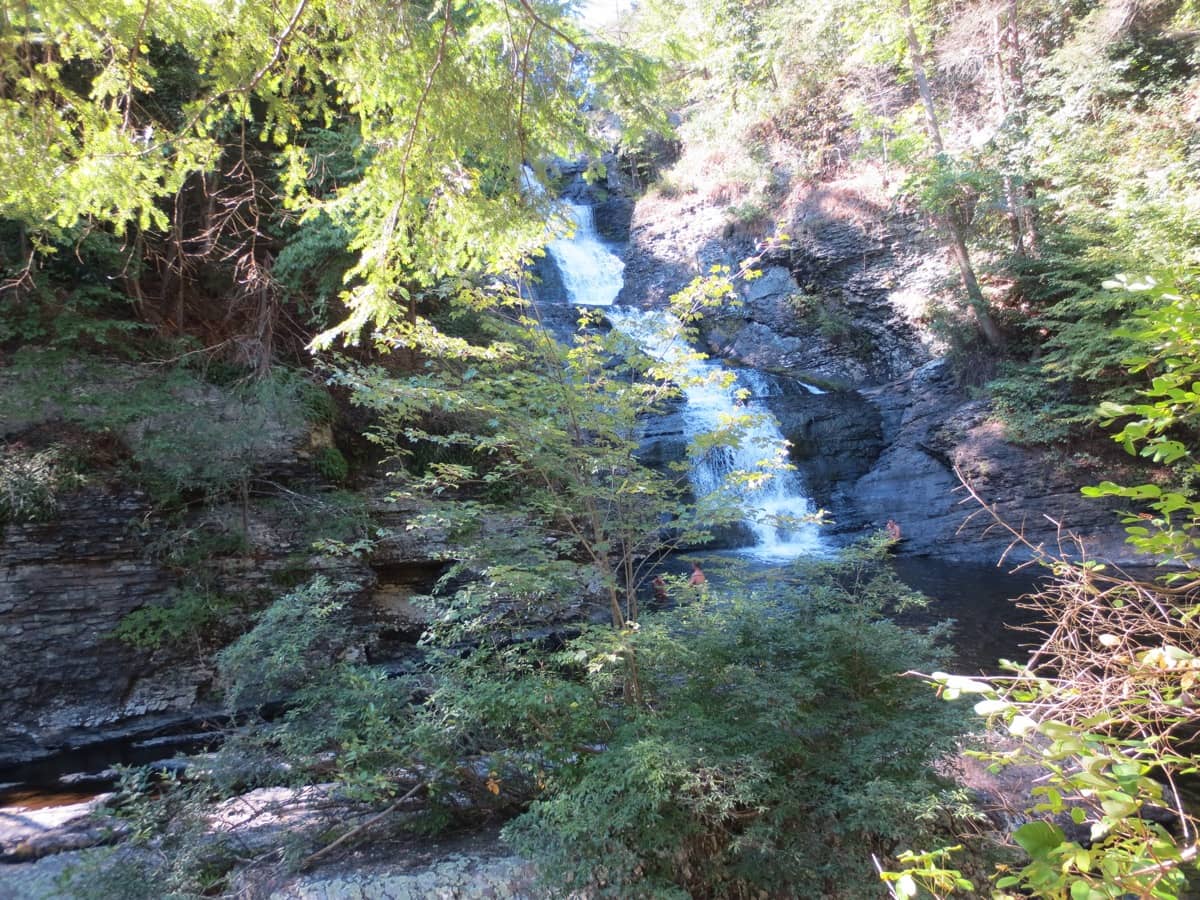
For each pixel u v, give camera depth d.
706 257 25.25
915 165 17.03
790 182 24.30
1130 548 13.18
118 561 8.08
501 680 5.06
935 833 4.00
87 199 3.70
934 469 16.61
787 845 4.07
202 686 8.05
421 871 4.30
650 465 15.87
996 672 8.16
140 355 10.23
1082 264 14.48
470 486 11.10
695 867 4.18
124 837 4.86
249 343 10.63
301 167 4.35
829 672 4.58
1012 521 14.91
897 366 21.06
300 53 3.64
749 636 4.94
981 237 17.66
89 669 7.61
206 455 8.70
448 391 4.86
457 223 4.26
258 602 8.70
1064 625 2.20
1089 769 1.37
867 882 3.82
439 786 4.80
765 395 19.98
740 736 4.21
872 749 4.25
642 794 3.95
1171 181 13.67
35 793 6.10
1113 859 1.30
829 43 22.06
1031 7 18.67
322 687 5.10
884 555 5.42
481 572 5.38
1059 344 15.61
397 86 3.58
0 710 7.10
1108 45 16.05
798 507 17.34
